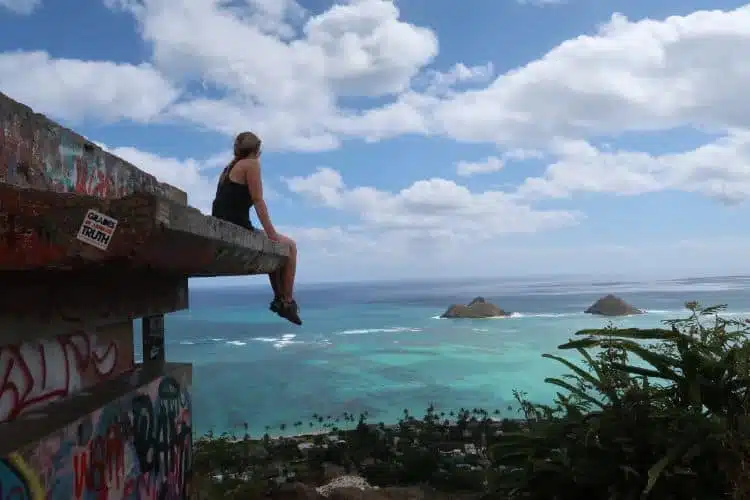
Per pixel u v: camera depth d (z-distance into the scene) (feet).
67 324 10.67
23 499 7.98
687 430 12.65
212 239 9.09
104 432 10.50
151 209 6.73
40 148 10.05
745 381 13.08
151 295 13.85
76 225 6.65
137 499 11.90
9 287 8.96
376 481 127.34
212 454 138.92
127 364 13.60
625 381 14.10
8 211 6.40
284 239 15.75
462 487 97.86
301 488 73.36
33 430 8.73
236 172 15.28
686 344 13.74
